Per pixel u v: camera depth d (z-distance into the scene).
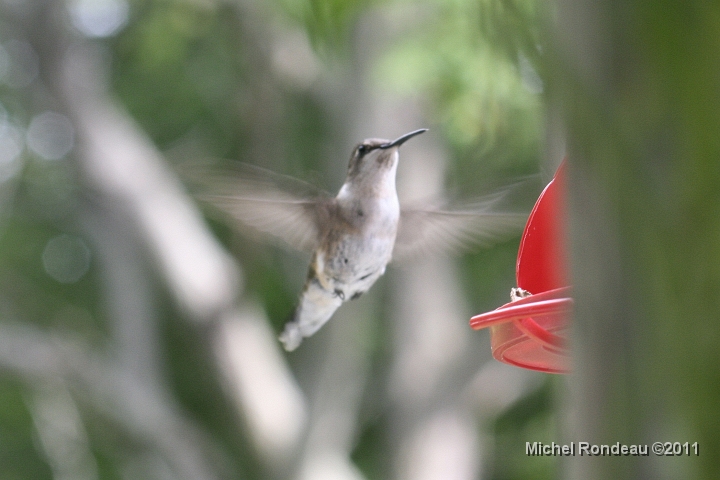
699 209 1.68
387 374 15.27
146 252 14.08
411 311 14.96
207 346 13.74
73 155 14.86
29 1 14.63
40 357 14.14
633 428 1.80
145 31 15.20
